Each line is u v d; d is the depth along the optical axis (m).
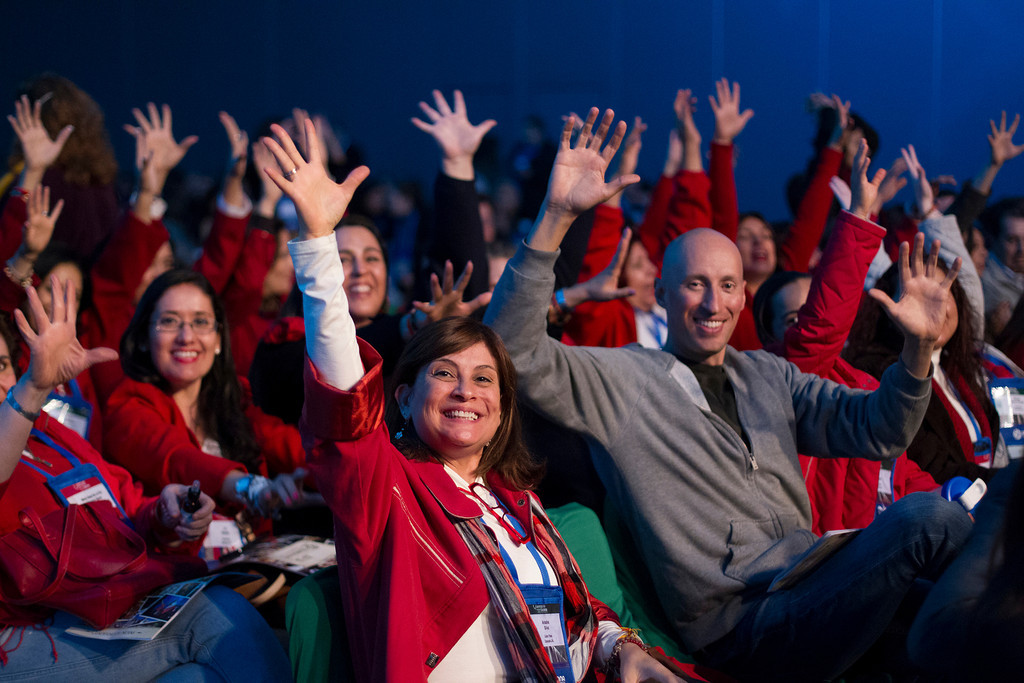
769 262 4.59
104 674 2.15
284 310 3.48
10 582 2.13
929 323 2.36
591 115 2.26
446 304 2.85
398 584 1.82
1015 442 3.12
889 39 9.71
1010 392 3.17
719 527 2.46
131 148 11.25
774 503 2.55
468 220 3.18
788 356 2.98
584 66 10.66
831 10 9.88
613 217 3.96
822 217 4.47
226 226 3.80
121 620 2.15
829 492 2.87
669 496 2.46
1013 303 4.63
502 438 2.19
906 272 2.39
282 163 1.81
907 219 4.52
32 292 2.09
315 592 1.99
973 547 1.69
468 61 10.91
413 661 1.76
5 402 2.09
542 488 2.79
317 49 11.12
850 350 3.41
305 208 1.80
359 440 1.85
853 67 9.84
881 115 9.77
